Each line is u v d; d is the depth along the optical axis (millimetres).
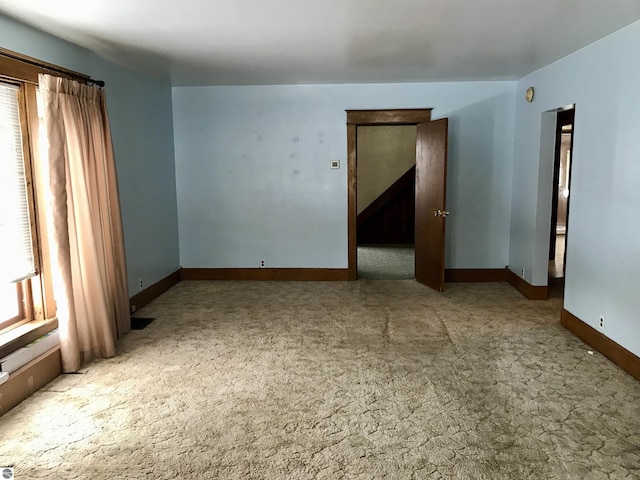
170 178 5922
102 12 2928
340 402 2945
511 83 5680
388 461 2359
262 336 4105
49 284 3398
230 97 5926
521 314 4641
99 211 3699
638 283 3189
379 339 4004
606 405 2877
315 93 5859
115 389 3135
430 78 5465
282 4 2824
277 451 2447
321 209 6066
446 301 5113
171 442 2531
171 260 5957
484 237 5957
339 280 6145
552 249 6895
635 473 2254
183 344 3926
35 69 3176
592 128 3803
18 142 3154
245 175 6070
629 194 3289
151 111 5316
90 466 2330
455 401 2941
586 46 3893
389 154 8898
